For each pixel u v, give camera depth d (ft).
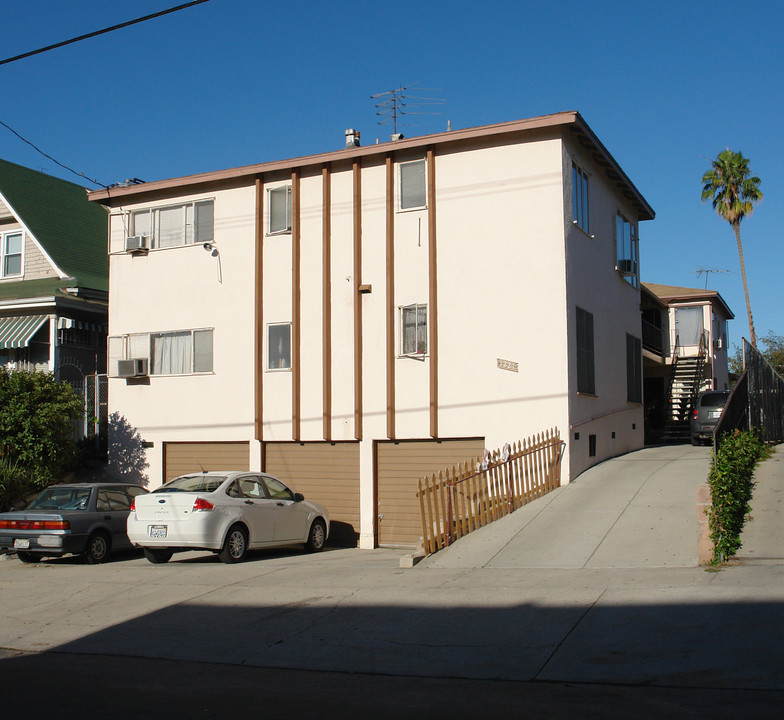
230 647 30.86
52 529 50.03
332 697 24.14
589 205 66.59
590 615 31.01
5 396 62.64
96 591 41.32
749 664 24.99
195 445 70.64
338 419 64.69
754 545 38.34
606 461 66.74
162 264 72.79
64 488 53.83
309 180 67.15
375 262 64.23
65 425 66.08
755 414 65.82
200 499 47.34
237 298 69.41
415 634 30.73
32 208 88.07
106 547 52.34
